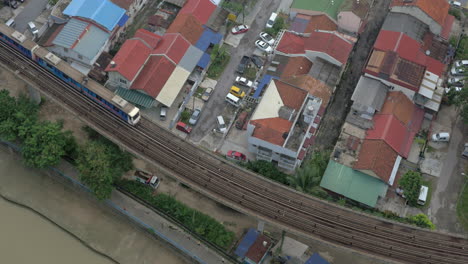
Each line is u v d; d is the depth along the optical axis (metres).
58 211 109.00
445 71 128.88
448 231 106.62
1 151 115.81
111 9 126.56
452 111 122.62
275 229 105.94
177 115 117.31
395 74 117.19
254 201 97.81
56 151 105.75
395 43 122.69
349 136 114.69
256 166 109.62
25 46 112.06
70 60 122.62
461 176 113.69
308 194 99.69
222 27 133.00
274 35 131.75
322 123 119.62
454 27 135.00
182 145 104.75
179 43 122.44
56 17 125.88
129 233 107.31
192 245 103.38
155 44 122.94
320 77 119.50
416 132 116.88
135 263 104.00
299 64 121.81
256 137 107.19
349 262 103.31
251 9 137.12
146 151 102.94
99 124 106.31
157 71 117.94
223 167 102.25
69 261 103.69
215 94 122.56
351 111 118.00
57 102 107.25
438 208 109.44
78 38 120.12
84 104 108.88
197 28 127.38
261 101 110.94
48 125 107.81
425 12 126.12
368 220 97.12
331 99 122.81
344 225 95.94
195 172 100.75
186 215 106.50
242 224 106.69
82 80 108.44
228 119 119.12
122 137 104.69
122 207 106.69
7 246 104.06
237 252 100.56
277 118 108.94
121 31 129.12
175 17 132.12
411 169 113.88
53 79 111.56
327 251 104.25
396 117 115.38
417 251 93.94
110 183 103.38
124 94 117.56
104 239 106.38
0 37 115.31
